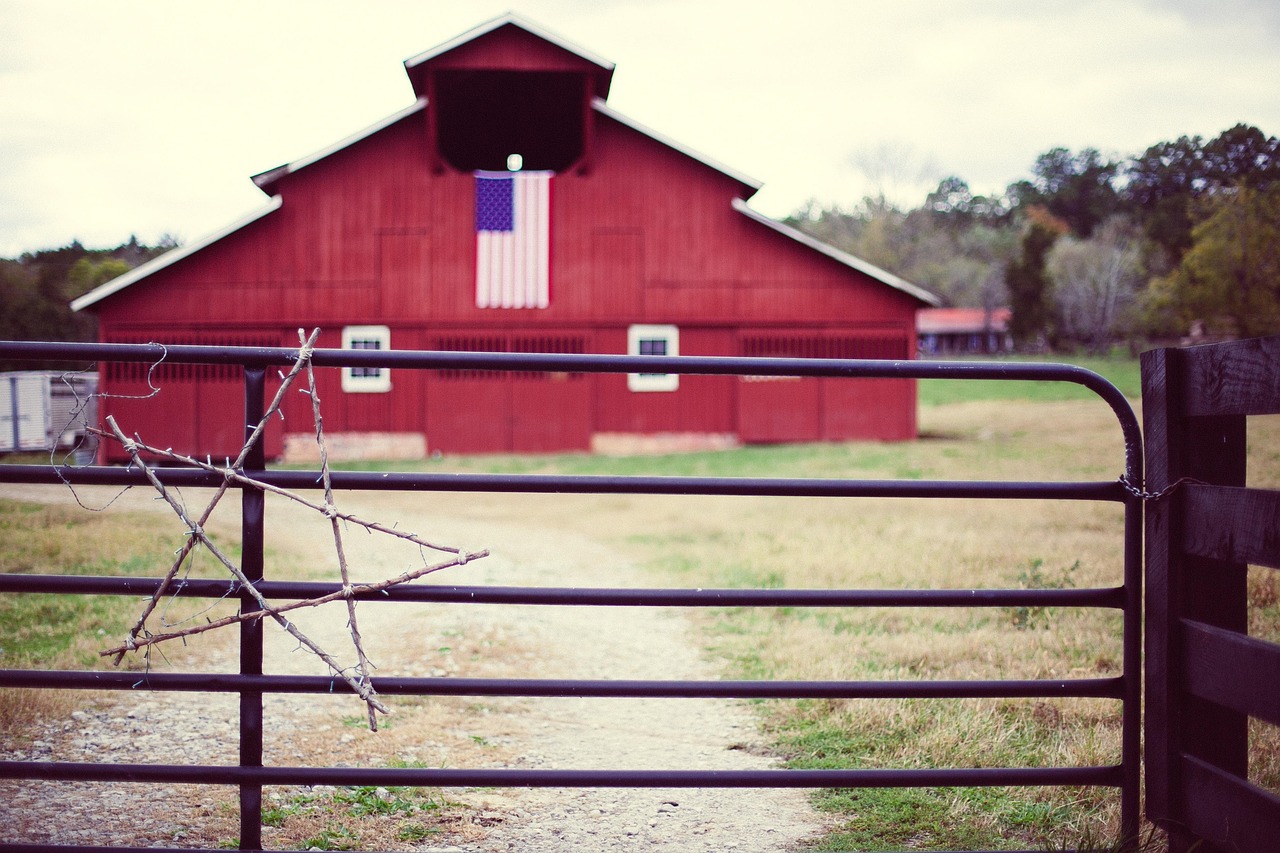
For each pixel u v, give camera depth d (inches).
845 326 887.7
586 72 839.1
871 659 206.2
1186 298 1689.2
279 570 315.6
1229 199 1648.6
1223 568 102.2
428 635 244.7
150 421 832.9
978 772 105.5
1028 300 2716.5
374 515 509.4
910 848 119.1
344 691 99.3
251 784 100.3
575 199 876.6
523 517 515.5
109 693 186.2
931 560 307.7
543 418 876.6
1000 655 203.0
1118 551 317.1
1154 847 105.3
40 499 491.2
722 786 102.0
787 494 101.2
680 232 883.4
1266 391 87.4
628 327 878.4
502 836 124.6
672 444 882.1
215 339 853.8
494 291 869.2
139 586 98.7
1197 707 102.0
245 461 98.7
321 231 862.5
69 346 97.1
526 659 223.0
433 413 866.8
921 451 751.1
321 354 99.1
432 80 841.5
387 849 118.9
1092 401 1208.8
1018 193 4318.4
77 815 127.7
